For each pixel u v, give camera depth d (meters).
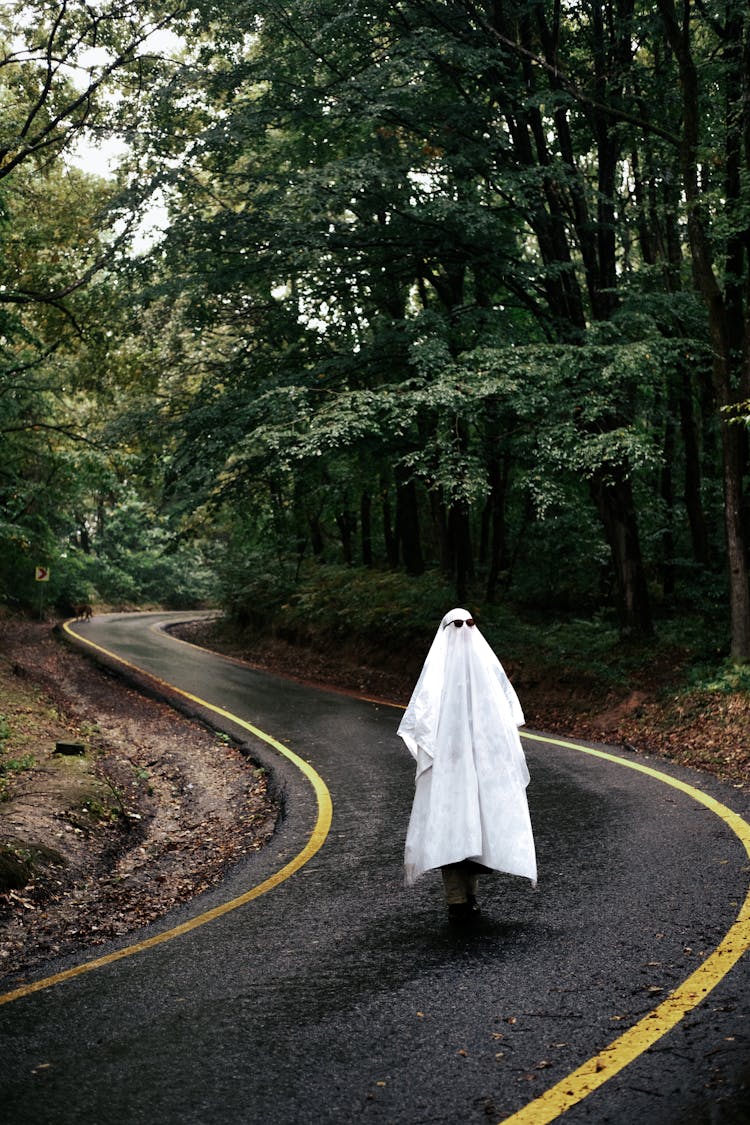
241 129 16.78
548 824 8.09
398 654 22.58
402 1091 3.44
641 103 16.75
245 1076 3.65
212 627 37.47
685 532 22.42
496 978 4.55
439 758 5.44
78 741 13.68
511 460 21.20
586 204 18.41
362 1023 4.11
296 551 33.25
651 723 13.79
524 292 17.92
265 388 18.23
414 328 16.30
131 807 10.36
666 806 8.43
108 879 7.76
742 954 4.56
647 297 15.73
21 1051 4.06
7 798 9.46
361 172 15.77
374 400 15.32
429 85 16.38
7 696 16.66
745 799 8.50
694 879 6.03
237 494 21.88
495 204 19.05
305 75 17.27
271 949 5.37
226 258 18.56
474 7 16.25
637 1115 3.12
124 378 21.80
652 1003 4.06
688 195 14.64
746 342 14.31
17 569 39.50
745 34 13.70
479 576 28.05
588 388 15.07
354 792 10.41
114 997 4.72
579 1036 3.79
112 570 57.44
